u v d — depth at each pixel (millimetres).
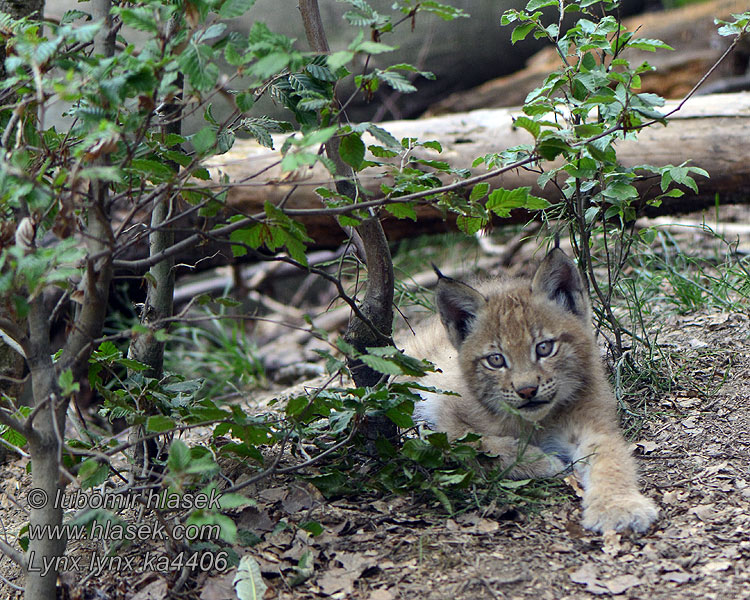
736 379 8883
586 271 9141
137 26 4941
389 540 6574
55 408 5484
